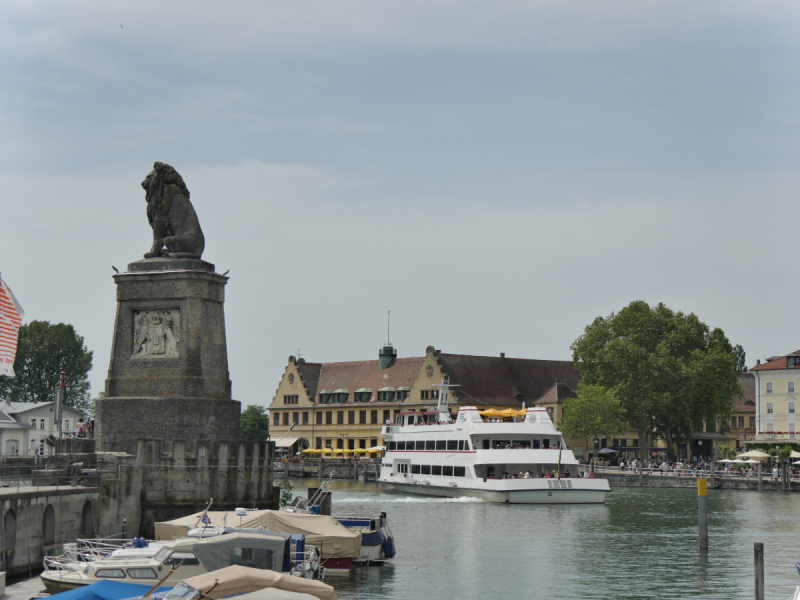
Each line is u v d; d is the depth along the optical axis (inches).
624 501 3769.7
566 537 2544.3
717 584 1830.7
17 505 1502.2
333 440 6387.8
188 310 2084.2
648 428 5669.3
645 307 5767.7
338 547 1818.4
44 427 5462.6
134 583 1291.8
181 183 2187.5
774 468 4707.2
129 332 2118.6
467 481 3713.1
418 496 3998.5
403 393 6117.1
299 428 6550.2
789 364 5295.3
